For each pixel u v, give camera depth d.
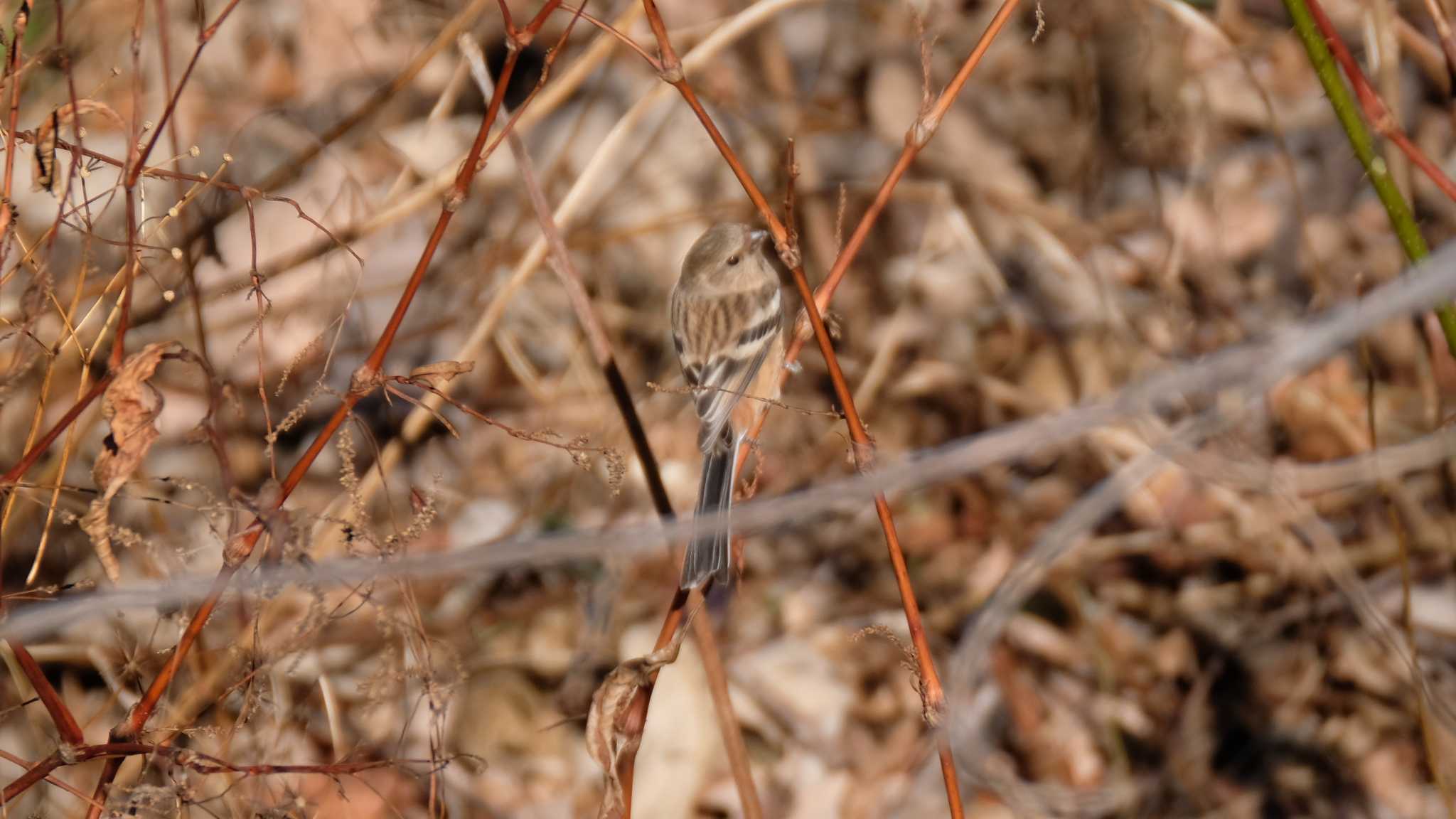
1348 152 13.55
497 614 11.12
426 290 12.92
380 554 6.25
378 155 13.39
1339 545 11.01
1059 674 11.03
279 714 7.92
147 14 12.85
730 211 13.28
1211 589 11.25
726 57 13.93
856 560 11.84
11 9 10.03
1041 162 13.77
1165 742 10.73
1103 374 12.18
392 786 9.76
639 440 7.68
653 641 11.02
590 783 10.39
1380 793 10.22
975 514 11.90
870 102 14.38
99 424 10.21
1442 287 4.16
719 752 10.56
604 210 13.31
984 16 14.66
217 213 9.53
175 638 8.41
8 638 5.13
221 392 7.24
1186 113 13.50
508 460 12.11
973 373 12.63
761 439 12.26
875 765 10.61
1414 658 9.15
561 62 14.19
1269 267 13.00
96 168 7.51
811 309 6.12
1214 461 9.80
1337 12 13.95
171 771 6.43
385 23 13.95
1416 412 11.48
